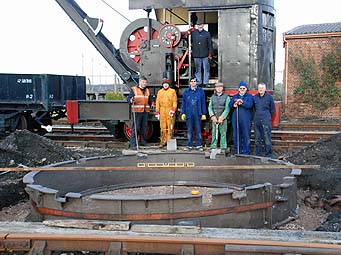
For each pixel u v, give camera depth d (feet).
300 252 10.42
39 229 11.93
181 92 34.60
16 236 11.39
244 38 32.48
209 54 32.76
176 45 34.01
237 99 29.27
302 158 28.86
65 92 47.85
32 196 16.34
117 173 25.40
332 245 10.49
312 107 68.85
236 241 10.77
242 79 32.71
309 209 20.88
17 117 44.32
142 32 36.11
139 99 33.30
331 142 29.32
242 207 16.02
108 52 38.52
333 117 67.82
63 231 11.77
